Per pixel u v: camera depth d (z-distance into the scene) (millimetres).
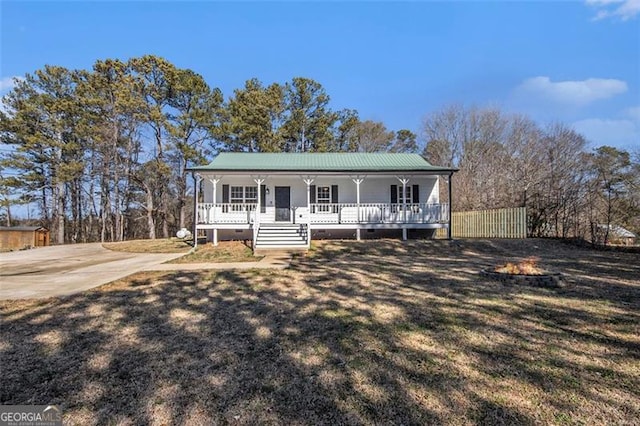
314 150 31500
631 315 5008
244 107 27531
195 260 12320
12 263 13438
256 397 2965
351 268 9695
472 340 4184
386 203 18156
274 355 3846
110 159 27609
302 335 4453
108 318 5273
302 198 18422
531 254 12617
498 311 5328
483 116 33000
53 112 26625
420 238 18094
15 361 3758
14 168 26859
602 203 20734
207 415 2703
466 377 3248
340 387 3105
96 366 3621
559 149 26859
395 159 19516
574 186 22391
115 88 25422
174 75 26016
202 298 6480
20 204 27656
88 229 34469
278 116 30828
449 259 11609
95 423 2625
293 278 8258
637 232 19641
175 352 3967
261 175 17234
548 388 3020
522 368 3414
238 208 17844
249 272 9141
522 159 28703
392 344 4094
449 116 34812
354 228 16984
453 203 30391
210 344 4199
